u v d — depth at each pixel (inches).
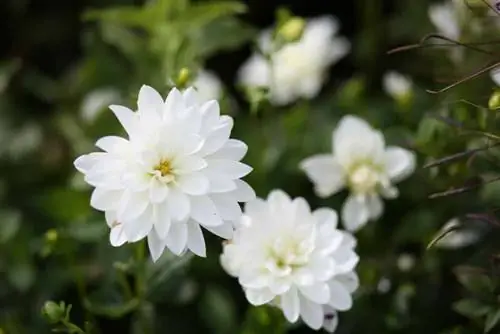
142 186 38.2
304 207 40.6
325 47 51.3
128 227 38.0
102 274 46.5
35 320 47.3
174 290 46.1
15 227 48.3
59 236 44.1
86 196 47.9
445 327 45.6
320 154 48.7
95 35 53.9
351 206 45.1
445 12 47.4
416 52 52.5
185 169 38.5
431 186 45.6
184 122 38.5
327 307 40.3
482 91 44.8
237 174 38.6
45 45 57.3
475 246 45.5
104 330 48.1
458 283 45.6
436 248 45.8
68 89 54.9
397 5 54.9
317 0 56.8
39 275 47.9
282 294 39.9
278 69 51.2
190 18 50.0
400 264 46.4
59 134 53.5
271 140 49.5
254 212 40.4
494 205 43.4
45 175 52.3
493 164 42.8
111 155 38.5
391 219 47.8
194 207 38.3
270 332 42.9
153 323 46.3
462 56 45.8
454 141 43.3
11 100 54.9
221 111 46.6
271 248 40.4
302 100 51.8
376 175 44.5
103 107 50.3
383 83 53.6
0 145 52.9
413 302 45.8
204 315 47.0
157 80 50.8
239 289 47.9
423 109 47.9
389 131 47.4
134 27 57.1
